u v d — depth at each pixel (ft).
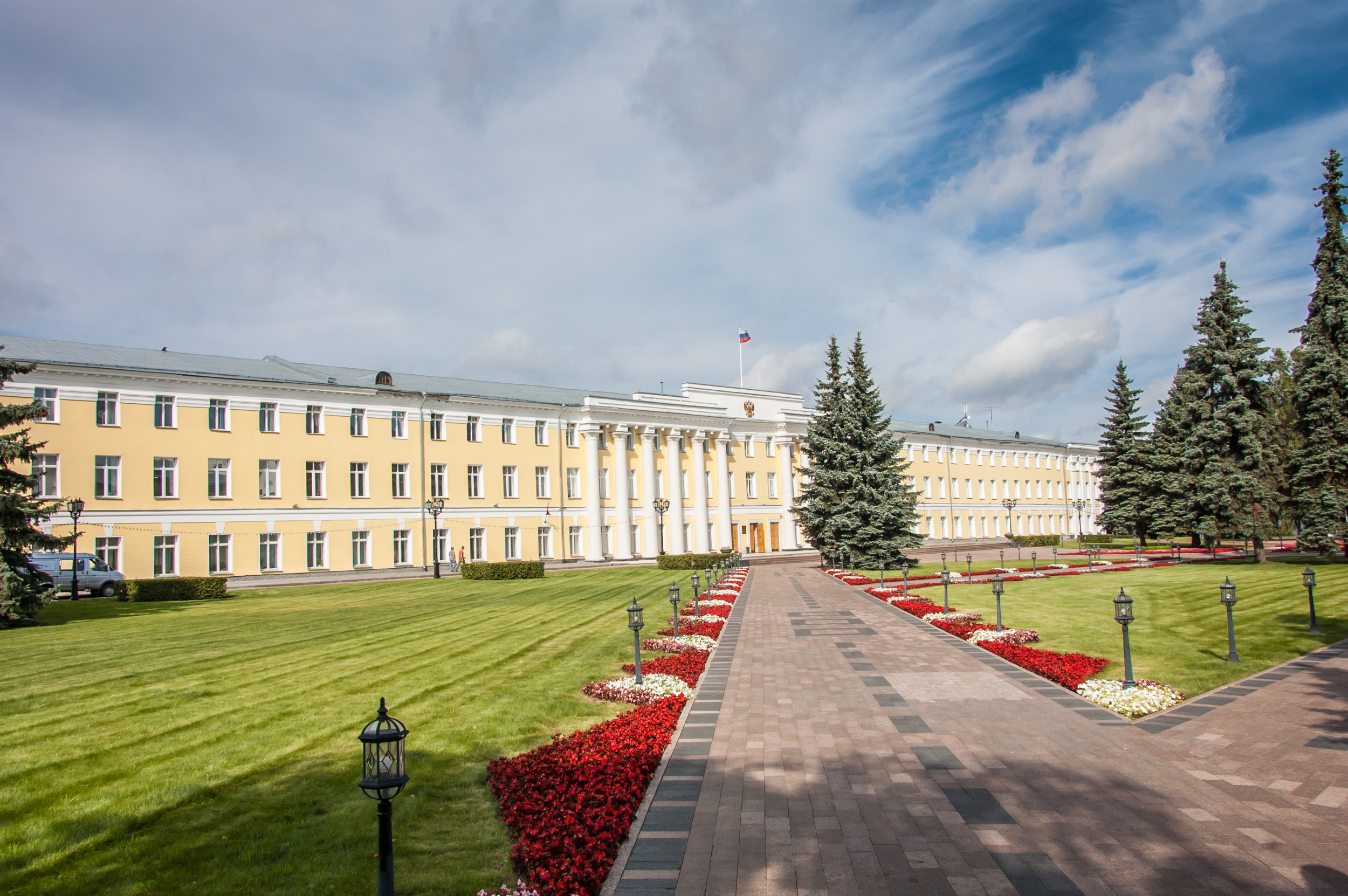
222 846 22.03
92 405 130.11
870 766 27.73
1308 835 21.13
